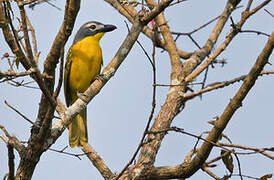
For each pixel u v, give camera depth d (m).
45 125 8.51
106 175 12.11
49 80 8.94
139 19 9.67
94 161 12.31
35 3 7.78
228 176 9.59
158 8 9.30
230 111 9.38
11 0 7.43
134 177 10.24
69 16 8.24
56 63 8.84
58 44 8.58
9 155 8.38
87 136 13.29
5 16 7.53
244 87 9.29
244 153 8.78
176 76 12.21
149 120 8.25
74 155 9.66
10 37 7.58
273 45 8.95
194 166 10.03
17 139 9.16
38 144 8.79
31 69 7.74
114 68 10.15
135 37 9.84
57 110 13.15
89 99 10.06
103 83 10.06
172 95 11.79
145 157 10.57
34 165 9.04
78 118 13.45
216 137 9.59
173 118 11.50
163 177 10.32
